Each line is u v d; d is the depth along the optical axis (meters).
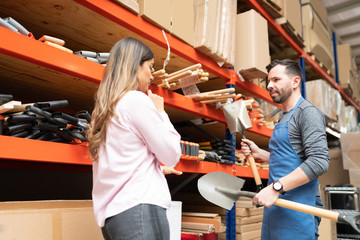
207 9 2.32
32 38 1.34
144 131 1.04
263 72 2.75
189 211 2.85
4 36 1.24
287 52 4.31
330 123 4.95
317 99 4.52
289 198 1.56
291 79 1.75
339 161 4.88
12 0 1.63
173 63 2.47
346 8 6.07
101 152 1.09
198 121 3.14
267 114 3.55
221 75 2.60
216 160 2.45
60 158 1.41
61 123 1.46
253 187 4.09
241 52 2.74
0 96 1.27
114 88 1.09
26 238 1.25
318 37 4.67
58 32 2.00
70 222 1.41
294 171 1.45
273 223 1.60
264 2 3.16
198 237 2.23
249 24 2.74
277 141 1.67
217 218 2.39
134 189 1.00
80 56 1.65
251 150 2.02
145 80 1.21
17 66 1.58
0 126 1.28
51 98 2.24
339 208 3.81
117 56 1.15
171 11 2.08
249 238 2.67
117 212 0.98
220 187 1.73
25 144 1.28
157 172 1.11
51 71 1.65
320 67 4.98
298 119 1.60
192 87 2.23
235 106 2.17
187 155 2.05
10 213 1.22
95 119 1.11
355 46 7.64
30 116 1.36
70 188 2.99
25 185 2.60
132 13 1.82
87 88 1.98
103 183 1.05
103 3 1.65
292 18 3.71
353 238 3.37
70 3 1.64
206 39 2.27
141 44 1.20
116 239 0.97
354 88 6.59
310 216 1.52
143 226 0.96
